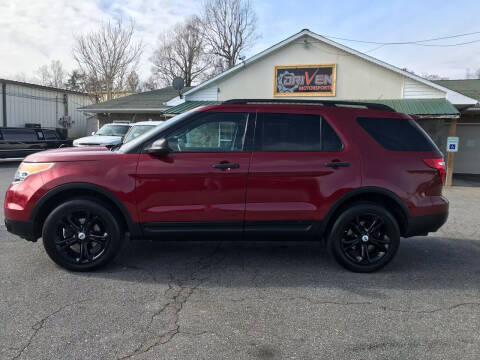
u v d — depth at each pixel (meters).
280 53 15.61
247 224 4.14
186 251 4.98
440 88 14.08
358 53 14.65
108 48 32.12
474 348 2.78
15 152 16.92
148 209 4.05
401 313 3.32
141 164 4.03
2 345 2.70
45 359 2.55
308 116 4.29
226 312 3.27
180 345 2.75
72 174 3.98
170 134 4.14
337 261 4.32
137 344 2.75
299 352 2.69
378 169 4.20
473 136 16.91
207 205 4.08
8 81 23.84
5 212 4.13
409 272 4.37
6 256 4.60
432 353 2.71
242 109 4.23
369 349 2.74
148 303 3.41
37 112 26.31
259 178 4.08
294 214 4.14
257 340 2.84
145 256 4.75
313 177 4.13
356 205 4.24
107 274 4.10
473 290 3.87
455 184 13.73
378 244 4.30
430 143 4.42
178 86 17.34
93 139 12.33
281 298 3.58
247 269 4.36
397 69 14.39
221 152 4.11
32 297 3.48
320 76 15.27
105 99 32.44
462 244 5.62
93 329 2.94
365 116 4.37
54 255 4.07
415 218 4.26
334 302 3.52
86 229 4.11
